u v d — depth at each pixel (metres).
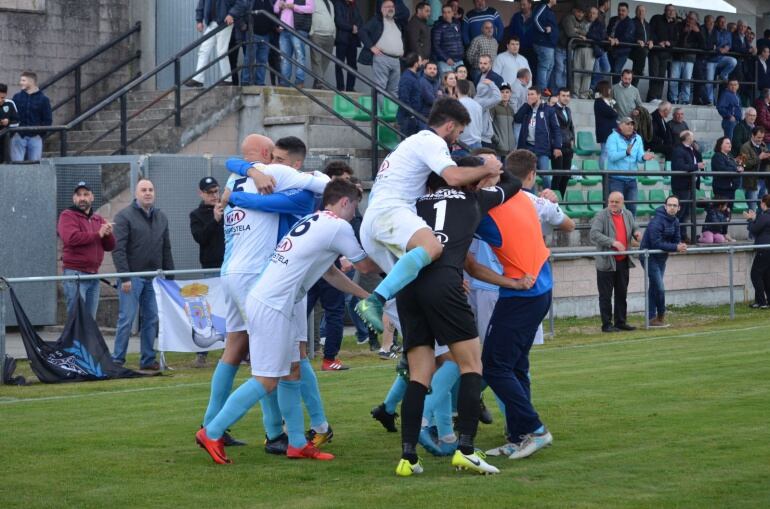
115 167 39.56
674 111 55.94
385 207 17.81
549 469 17.66
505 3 61.28
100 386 28.16
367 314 16.69
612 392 25.00
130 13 51.41
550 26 53.75
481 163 17.94
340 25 48.88
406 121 43.53
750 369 28.23
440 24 50.06
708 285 49.84
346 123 43.84
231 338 19.64
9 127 40.56
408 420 17.50
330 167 24.59
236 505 15.59
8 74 48.16
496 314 18.78
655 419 21.61
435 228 17.45
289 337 18.47
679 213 50.59
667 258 46.31
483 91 45.19
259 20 45.88
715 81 61.91
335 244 18.56
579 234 48.69
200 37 47.06
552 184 48.25
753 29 72.06
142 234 31.69
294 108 46.38
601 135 51.38
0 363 28.73
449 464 18.42
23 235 38.59
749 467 17.48
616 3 64.62
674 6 66.50
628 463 17.94
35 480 17.12
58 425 22.02
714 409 22.58
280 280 18.42
